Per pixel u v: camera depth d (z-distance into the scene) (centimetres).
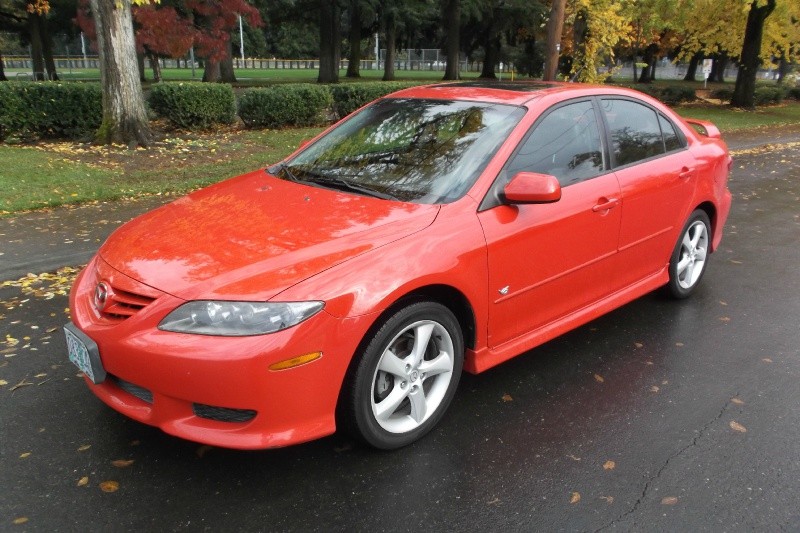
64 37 7050
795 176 1133
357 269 281
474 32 4372
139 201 834
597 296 414
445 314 314
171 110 1409
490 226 330
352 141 411
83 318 293
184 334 261
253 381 258
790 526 267
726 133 1872
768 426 342
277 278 271
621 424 340
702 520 270
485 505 275
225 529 257
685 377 393
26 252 609
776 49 2744
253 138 1373
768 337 453
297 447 312
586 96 414
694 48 2789
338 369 275
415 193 343
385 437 303
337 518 264
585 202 382
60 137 1262
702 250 516
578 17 1366
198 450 308
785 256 646
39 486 279
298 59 8750
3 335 430
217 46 2283
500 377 389
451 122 386
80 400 350
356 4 3491
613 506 277
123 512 265
